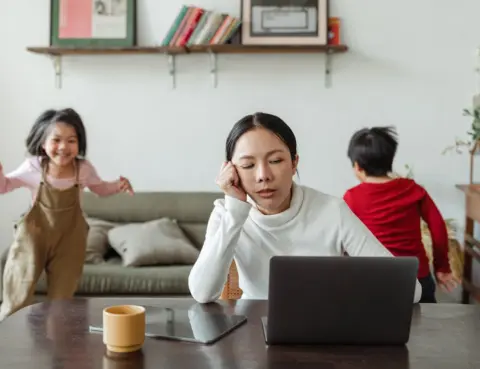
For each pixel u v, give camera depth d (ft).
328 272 4.07
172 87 13.37
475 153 13.05
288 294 4.09
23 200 13.51
